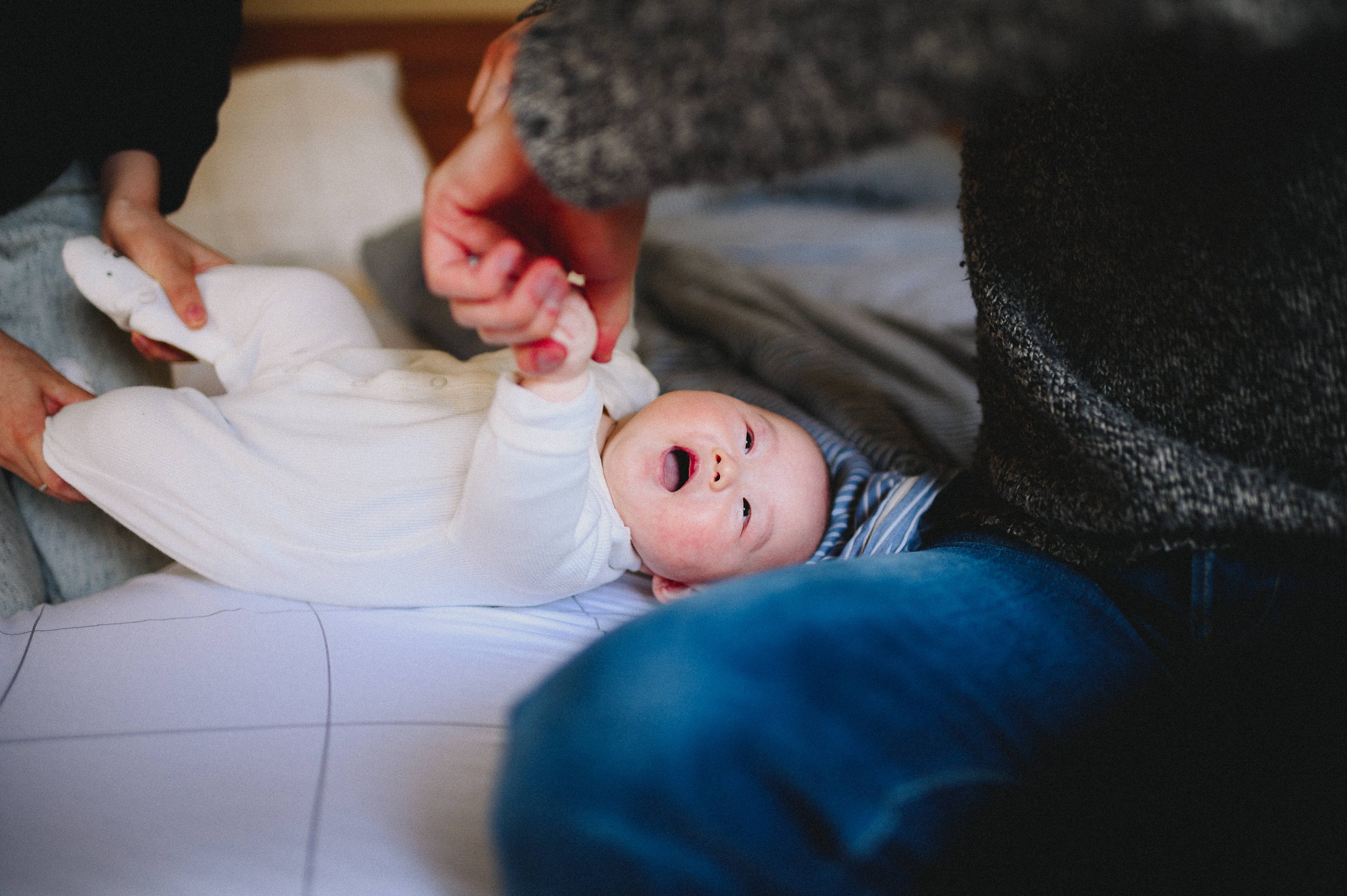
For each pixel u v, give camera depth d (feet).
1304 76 1.55
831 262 6.99
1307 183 1.62
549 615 2.74
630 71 1.36
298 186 7.24
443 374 3.04
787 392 4.17
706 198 8.60
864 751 1.41
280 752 2.01
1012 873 1.52
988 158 2.19
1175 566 1.98
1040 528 2.22
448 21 9.00
